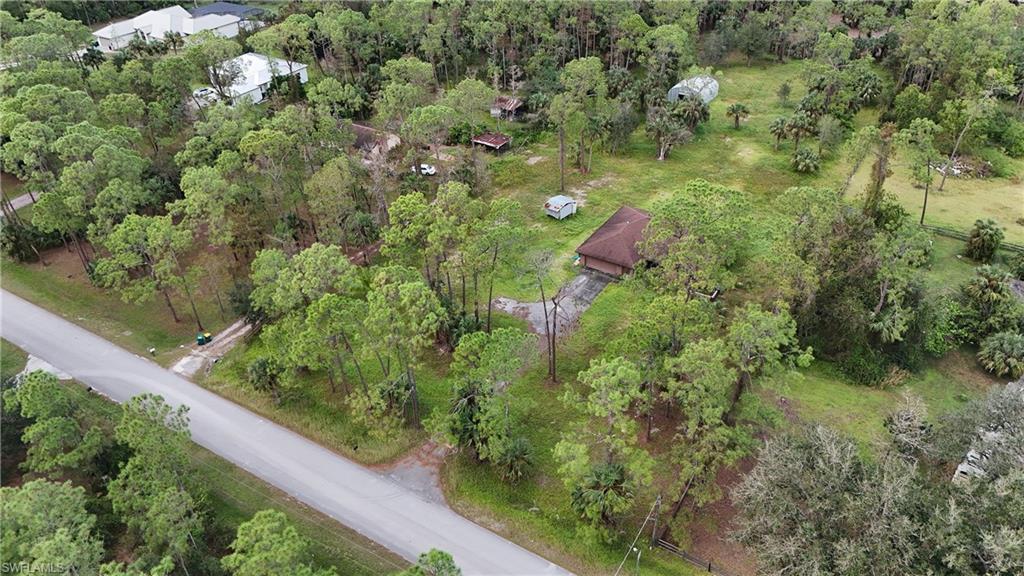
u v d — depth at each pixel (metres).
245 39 115.38
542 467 44.28
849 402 49.19
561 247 67.88
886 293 52.91
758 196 75.44
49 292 63.22
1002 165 80.00
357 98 83.88
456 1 101.62
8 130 63.69
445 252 56.25
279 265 52.00
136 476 37.34
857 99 92.81
